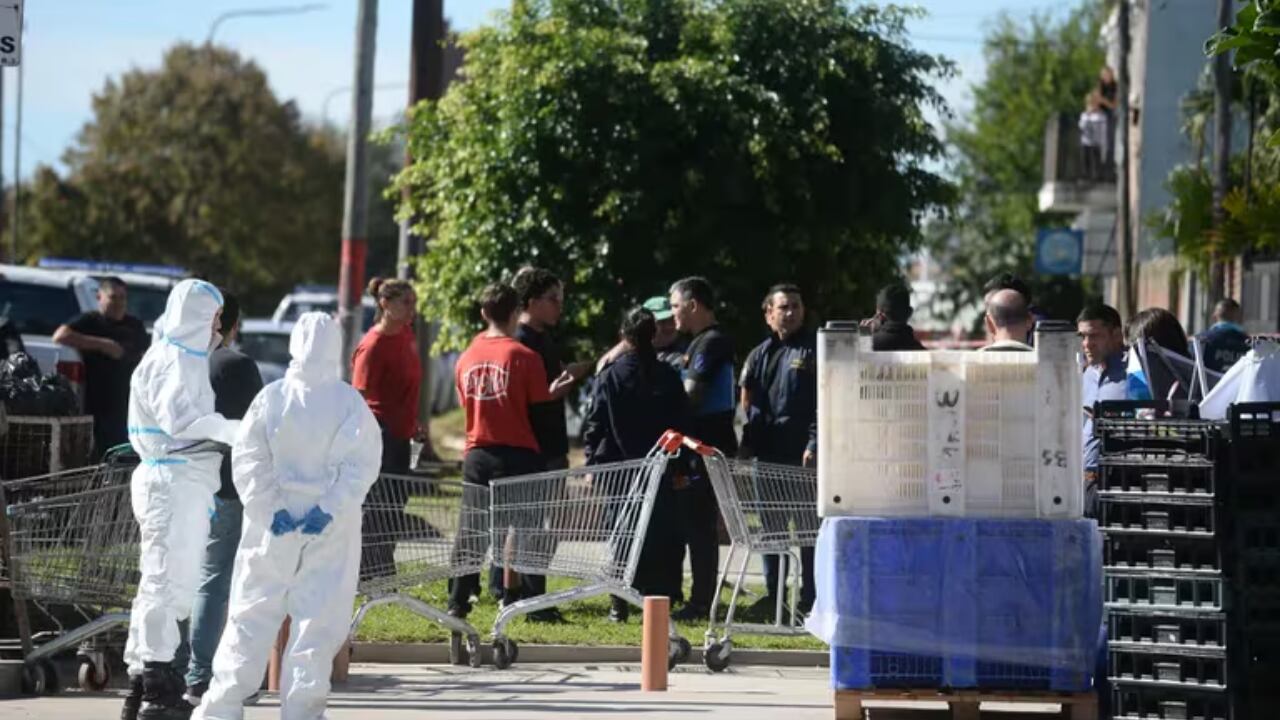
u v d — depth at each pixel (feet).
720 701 105.81
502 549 116.78
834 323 90.84
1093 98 426.51
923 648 89.10
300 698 85.81
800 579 134.92
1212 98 313.53
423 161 246.27
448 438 345.92
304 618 86.07
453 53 271.49
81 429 120.78
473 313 235.61
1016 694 88.99
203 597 95.04
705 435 136.15
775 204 230.68
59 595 103.81
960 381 89.86
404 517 114.32
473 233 235.20
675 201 231.09
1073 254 381.81
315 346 86.69
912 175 242.78
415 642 123.54
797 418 134.62
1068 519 89.35
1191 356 128.47
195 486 92.17
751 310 231.50
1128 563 86.79
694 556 135.13
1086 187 418.51
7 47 103.45
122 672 113.39
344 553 87.10
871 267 243.60
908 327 128.77
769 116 228.43
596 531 118.21
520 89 231.30
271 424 85.97
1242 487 84.64
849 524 89.45
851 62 235.40
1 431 110.11
